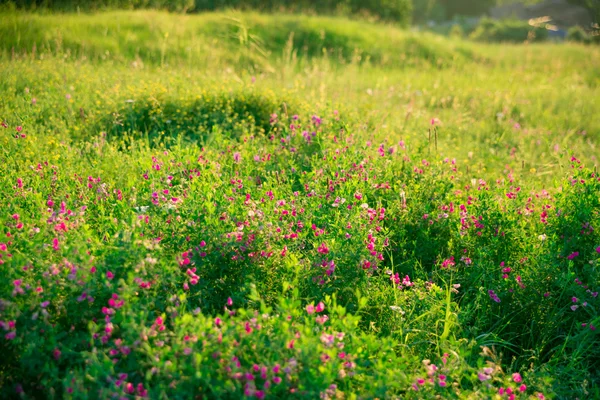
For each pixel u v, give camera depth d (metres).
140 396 2.44
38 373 2.66
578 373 3.48
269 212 4.06
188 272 3.23
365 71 14.02
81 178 4.61
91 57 10.72
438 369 3.09
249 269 3.59
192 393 2.52
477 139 8.33
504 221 4.51
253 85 7.58
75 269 2.90
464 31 50.38
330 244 3.77
